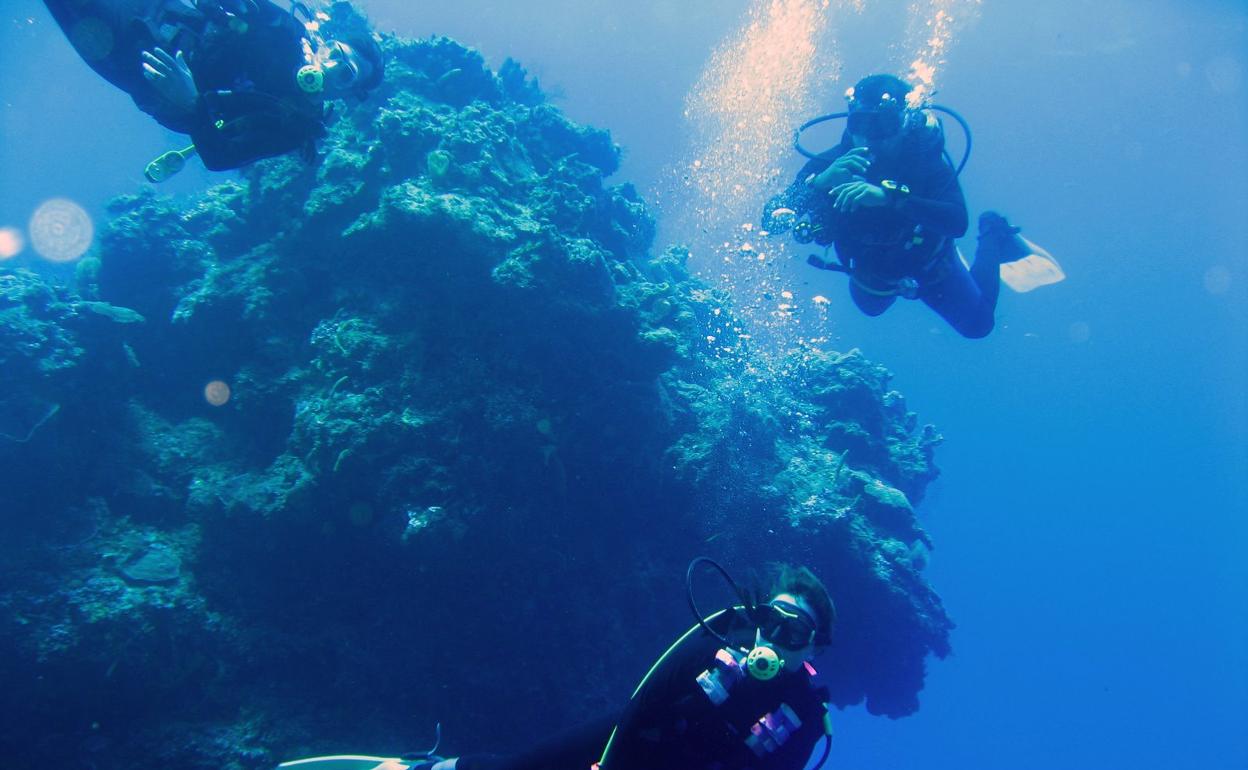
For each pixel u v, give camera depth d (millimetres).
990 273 5188
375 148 8695
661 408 9047
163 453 8227
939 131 4172
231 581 7695
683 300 10625
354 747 7328
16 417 7238
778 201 4738
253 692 7336
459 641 8047
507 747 8109
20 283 8195
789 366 13031
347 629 7734
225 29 2709
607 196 11156
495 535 7617
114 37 2773
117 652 6652
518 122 11266
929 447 13805
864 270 4516
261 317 8453
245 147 2750
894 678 10750
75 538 7227
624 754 2416
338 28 10844
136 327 9031
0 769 6453
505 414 7746
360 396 7387
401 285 8148
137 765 6621
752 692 2334
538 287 8055
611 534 9258
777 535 9703
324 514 7395
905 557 10531
